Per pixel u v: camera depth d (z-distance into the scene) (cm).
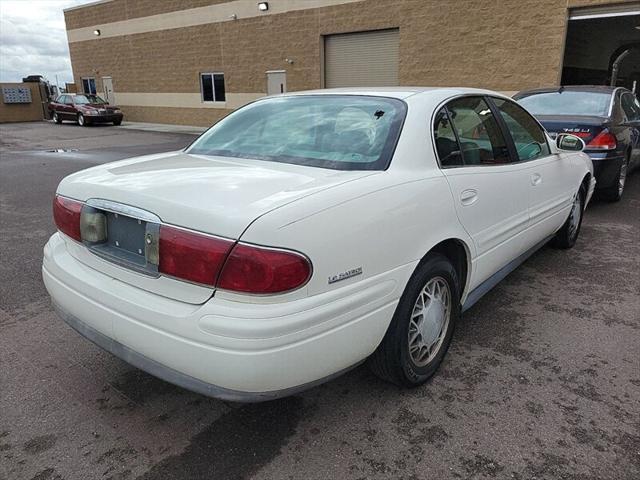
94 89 2831
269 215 190
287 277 188
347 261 209
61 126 2506
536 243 416
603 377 288
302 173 240
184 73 2258
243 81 2023
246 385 191
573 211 496
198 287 198
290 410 261
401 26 1514
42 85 3036
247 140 303
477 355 313
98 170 274
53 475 216
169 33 2256
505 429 244
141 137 1898
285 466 221
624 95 767
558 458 225
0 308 383
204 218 195
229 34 2009
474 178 293
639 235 568
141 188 224
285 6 1786
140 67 2470
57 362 307
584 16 1218
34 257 500
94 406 264
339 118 288
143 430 246
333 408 262
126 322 216
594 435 239
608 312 373
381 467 221
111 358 312
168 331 201
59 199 263
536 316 368
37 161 1230
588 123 647
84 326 244
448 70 1449
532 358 309
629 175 930
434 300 276
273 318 188
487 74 1380
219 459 226
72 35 2823
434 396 271
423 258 261
